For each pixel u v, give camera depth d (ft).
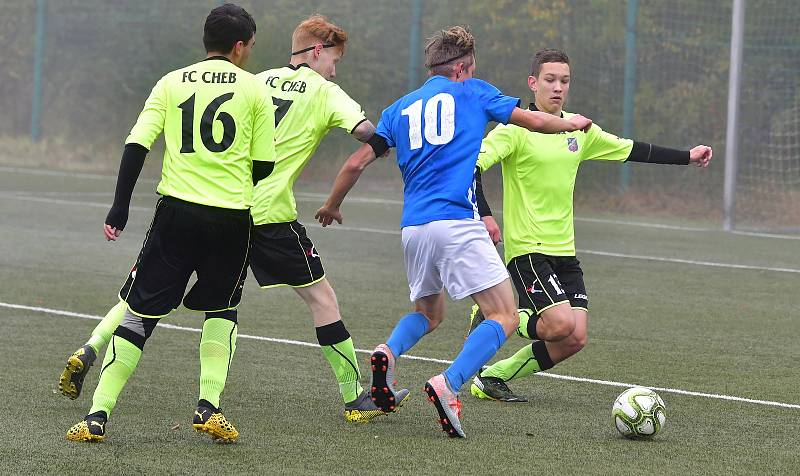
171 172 52.49
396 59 226.38
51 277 106.93
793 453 53.98
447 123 57.00
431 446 53.52
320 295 59.52
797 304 104.47
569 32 210.38
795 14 198.59
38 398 61.05
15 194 187.52
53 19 258.98
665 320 94.43
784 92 199.21
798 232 174.50
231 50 53.72
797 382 71.61
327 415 59.77
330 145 232.12
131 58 252.42
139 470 47.96
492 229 62.59
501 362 65.31
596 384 70.13
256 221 58.75
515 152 65.26
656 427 55.52
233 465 49.14
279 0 232.12
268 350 77.25
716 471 50.34
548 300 64.03
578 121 56.75
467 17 218.38
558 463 50.88
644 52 205.98
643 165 205.16
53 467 48.08
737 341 85.76
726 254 142.31
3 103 264.72
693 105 205.46
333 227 158.92
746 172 199.11
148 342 78.69
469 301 102.99
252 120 53.21
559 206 65.77
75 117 259.39
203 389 53.16
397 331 58.34
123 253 125.08
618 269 125.70
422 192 57.47
